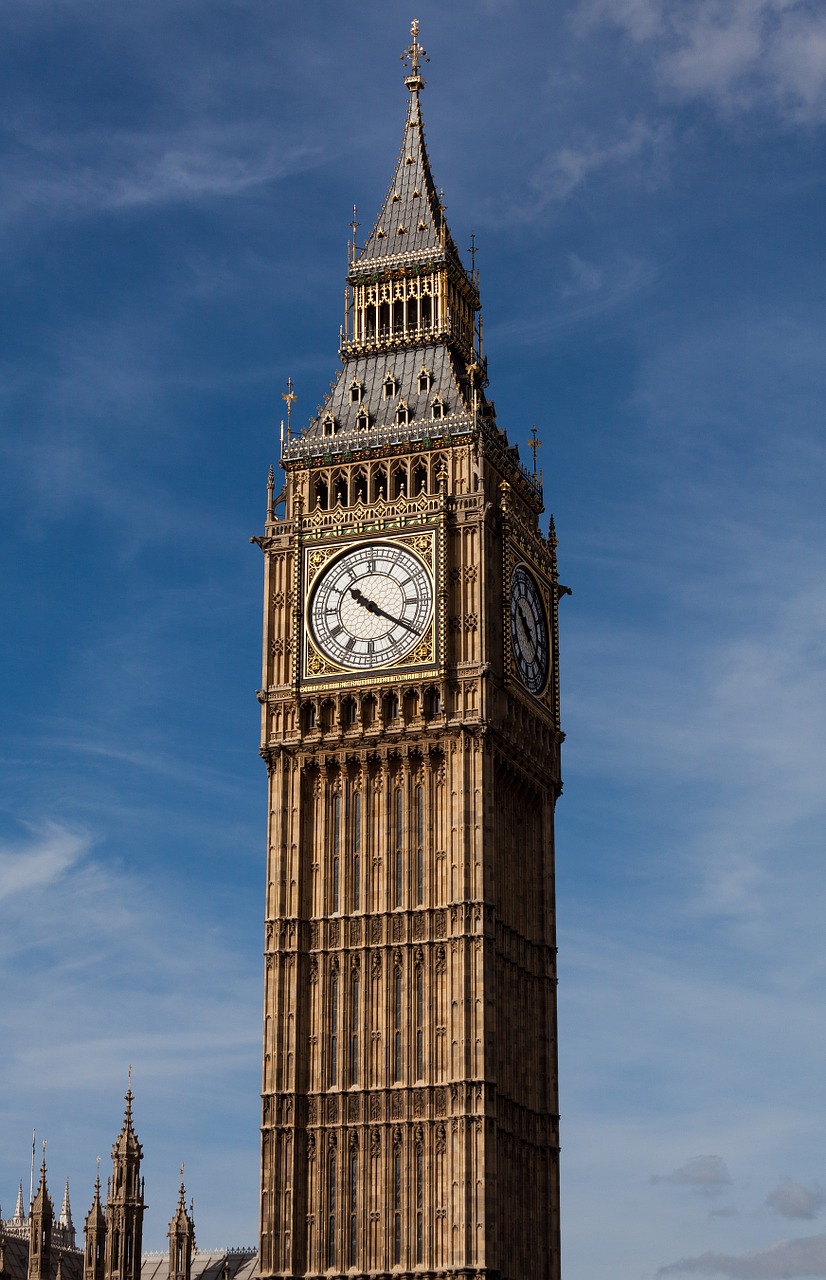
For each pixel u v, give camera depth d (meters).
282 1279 117.69
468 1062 118.31
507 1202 119.88
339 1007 122.00
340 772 125.81
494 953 121.38
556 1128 126.25
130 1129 125.69
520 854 128.62
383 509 128.62
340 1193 118.81
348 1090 120.25
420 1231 116.94
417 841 123.44
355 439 131.50
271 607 129.38
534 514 137.88
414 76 145.75
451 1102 118.31
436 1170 117.69
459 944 120.44
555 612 136.62
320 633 127.69
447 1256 116.06
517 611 130.50
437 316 136.62
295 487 132.00
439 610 125.25
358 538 128.38
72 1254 135.00
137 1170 125.19
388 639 126.12
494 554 128.50
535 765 129.88
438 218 141.00
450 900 121.62
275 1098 120.62
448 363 134.25
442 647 124.56
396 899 122.88
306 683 127.00
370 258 139.12
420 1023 120.38
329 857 124.75
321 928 123.50
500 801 126.44
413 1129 118.56
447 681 124.44
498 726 125.06
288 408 134.25
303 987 122.88
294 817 125.44
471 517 127.00
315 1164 119.62
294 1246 118.31
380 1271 116.81
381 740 125.00
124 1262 123.06
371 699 125.94
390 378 133.88
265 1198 119.19
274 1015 122.12
